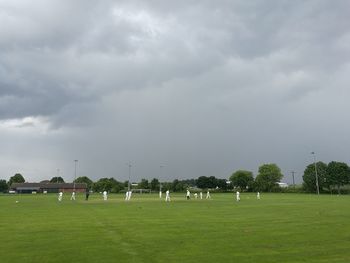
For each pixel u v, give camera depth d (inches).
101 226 1195.9
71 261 692.1
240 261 681.6
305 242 873.5
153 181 7716.5
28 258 717.9
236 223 1267.2
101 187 7465.6
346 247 810.2
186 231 1069.8
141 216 1550.2
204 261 682.8
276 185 7480.3
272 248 801.6
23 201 3193.9
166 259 700.7
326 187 6732.3
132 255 738.2
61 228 1149.1
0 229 1128.2
